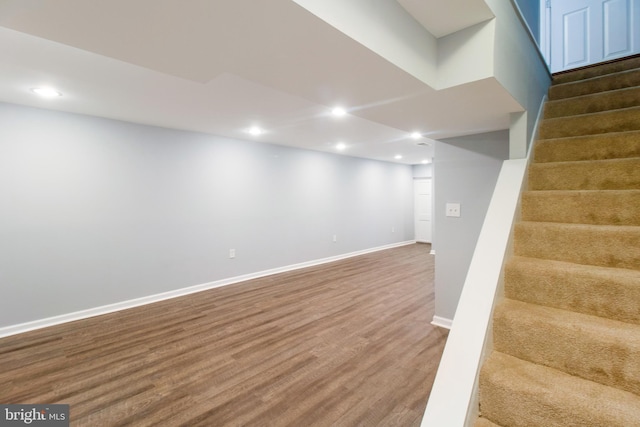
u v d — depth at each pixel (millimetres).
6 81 2330
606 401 964
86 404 1897
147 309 3523
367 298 3920
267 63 1259
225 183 4469
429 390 2039
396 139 4574
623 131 1953
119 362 2379
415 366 2336
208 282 4316
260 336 2834
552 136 2230
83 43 1104
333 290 4250
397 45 1272
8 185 2875
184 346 2637
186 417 1784
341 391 2029
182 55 1191
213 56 1205
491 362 1191
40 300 3041
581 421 937
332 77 1406
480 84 1482
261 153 4906
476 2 1263
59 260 3145
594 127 2057
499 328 1264
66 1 833
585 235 1408
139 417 1785
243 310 3492
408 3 1272
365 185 6953
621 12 3334
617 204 1503
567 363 1119
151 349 2584
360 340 2762
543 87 2510
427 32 1478
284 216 5293
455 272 3002
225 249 4504
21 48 1821
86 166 3287
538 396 1007
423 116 2121
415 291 4215
